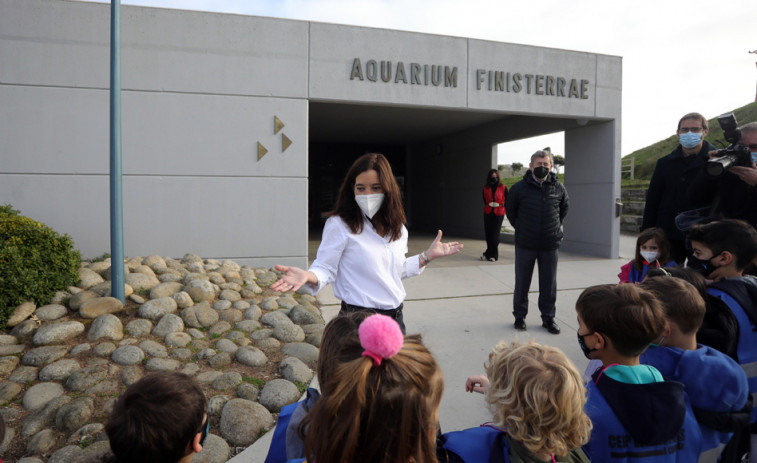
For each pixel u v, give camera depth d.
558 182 4.66
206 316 4.33
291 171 6.71
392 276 2.46
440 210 14.73
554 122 9.72
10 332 3.85
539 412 1.26
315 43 6.76
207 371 3.46
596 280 6.89
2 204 5.83
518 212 4.68
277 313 4.54
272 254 6.70
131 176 6.19
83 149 6.04
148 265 5.43
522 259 4.66
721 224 2.20
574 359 4.02
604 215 8.70
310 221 16.39
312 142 16.20
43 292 4.18
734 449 1.79
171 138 6.29
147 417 1.28
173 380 1.39
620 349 1.62
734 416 1.69
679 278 1.96
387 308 2.44
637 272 3.27
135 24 6.11
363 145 16.59
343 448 1.11
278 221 6.69
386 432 1.13
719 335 1.97
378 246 2.41
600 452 1.53
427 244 11.75
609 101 8.43
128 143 6.16
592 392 1.62
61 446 2.64
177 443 1.32
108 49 6.05
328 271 2.38
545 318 4.69
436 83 7.37
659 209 4.07
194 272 5.62
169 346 3.80
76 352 3.54
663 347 1.82
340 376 1.17
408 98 7.26
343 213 2.42
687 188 3.75
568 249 9.59
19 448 2.66
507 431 1.38
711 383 1.67
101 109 6.08
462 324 4.92
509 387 1.33
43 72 5.88
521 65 7.88
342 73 6.91
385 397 1.12
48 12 5.86
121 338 3.85
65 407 2.88
